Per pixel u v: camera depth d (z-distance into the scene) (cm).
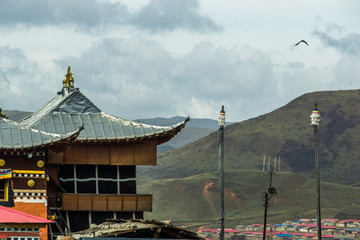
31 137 8050
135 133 9369
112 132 9388
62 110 9619
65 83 10481
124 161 9462
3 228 6244
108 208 9306
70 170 9412
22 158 8094
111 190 9494
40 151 8150
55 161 9212
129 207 9381
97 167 9506
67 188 9350
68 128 9381
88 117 9606
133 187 9575
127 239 5300
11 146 7906
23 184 8044
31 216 6450
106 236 5472
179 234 5591
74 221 9244
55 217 9000
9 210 6531
